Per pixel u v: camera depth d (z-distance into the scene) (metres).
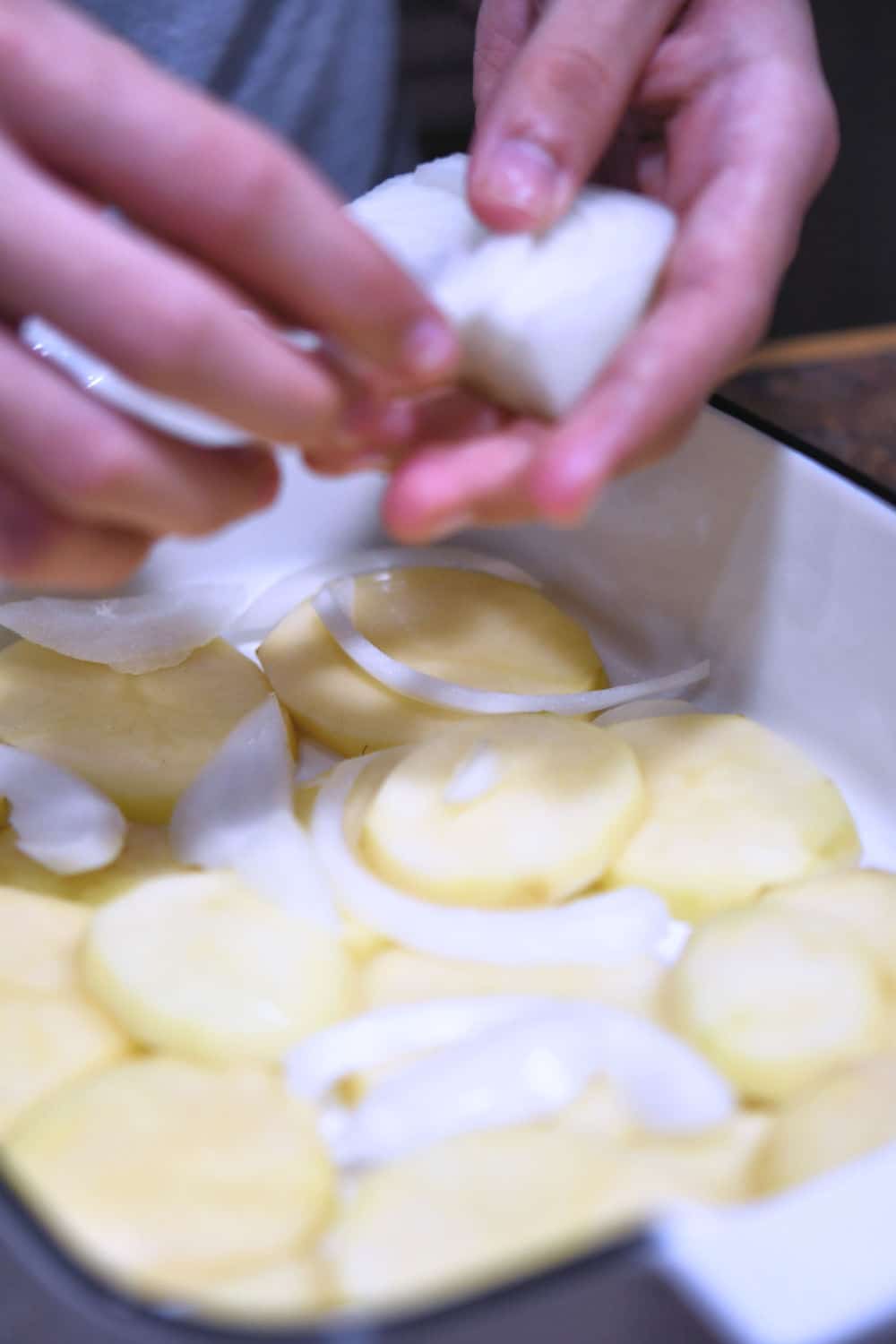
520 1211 0.37
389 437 0.42
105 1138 0.38
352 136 0.66
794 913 0.43
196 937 0.42
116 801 0.47
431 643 0.51
